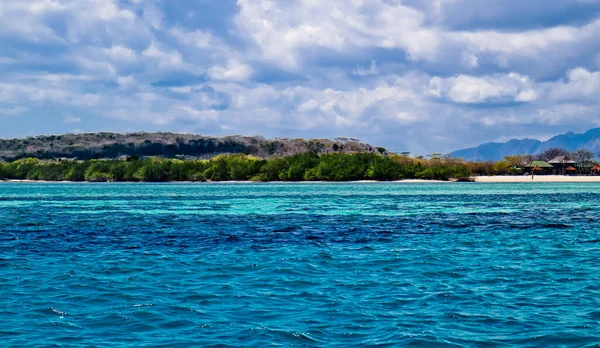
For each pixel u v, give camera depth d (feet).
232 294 74.79
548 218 186.60
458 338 56.18
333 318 62.85
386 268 93.30
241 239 132.98
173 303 70.03
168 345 54.70
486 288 77.66
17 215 205.57
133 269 93.61
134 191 440.45
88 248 119.34
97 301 71.41
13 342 55.57
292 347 54.03
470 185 542.16
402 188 472.03
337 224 167.63
